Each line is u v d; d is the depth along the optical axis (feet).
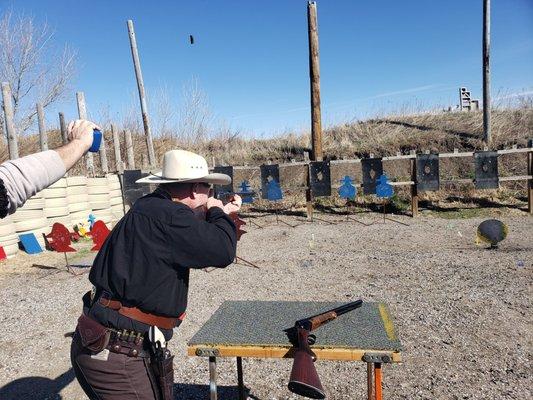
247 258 26.27
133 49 46.68
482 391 10.96
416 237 30.01
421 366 12.32
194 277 22.52
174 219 6.68
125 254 6.77
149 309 6.86
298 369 6.96
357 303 9.73
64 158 5.50
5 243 27.81
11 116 30.27
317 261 24.66
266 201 42.29
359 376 12.13
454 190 39.73
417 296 17.85
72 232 33.37
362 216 37.93
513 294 17.49
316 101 40.86
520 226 31.48
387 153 42.86
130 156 45.98
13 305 19.33
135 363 6.84
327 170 36.96
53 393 12.00
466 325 14.79
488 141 40.14
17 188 4.97
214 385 8.36
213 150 54.08
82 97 39.42
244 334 8.35
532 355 12.63
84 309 7.20
